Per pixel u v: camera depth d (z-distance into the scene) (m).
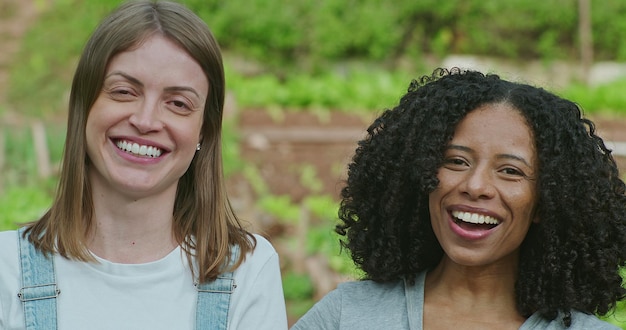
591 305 2.99
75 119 2.89
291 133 12.75
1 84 14.32
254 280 2.98
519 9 15.73
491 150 2.84
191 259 2.97
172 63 2.80
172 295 2.92
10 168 10.36
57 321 2.82
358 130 12.99
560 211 2.90
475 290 3.01
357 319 3.07
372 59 15.54
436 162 2.89
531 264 2.97
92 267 2.89
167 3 2.88
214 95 2.96
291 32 15.26
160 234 2.97
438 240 3.05
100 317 2.85
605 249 2.94
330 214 9.40
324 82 14.34
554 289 2.95
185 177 3.07
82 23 15.07
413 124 3.01
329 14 15.44
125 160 2.83
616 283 2.99
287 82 15.09
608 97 14.19
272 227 9.41
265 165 11.87
